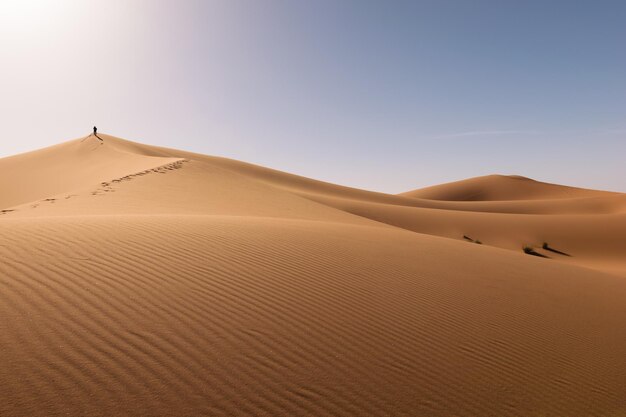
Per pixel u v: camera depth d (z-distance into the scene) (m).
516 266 11.20
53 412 3.51
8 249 6.71
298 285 7.11
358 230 13.25
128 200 20.03
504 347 6.19
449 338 6.16
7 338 4.34
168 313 5.39
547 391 5.23
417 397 4.64
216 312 5.64
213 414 3.81
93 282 5.91
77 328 4.71
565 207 81.19
